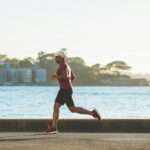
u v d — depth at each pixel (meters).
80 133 15.36
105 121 16.09
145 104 78.06
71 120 16.09
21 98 103.88
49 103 76.94
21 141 13.05
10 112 54.44
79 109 15.09
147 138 13.98
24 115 49.09
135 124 16.14
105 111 56.69
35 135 14.63
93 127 16.06
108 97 123.75
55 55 15.11
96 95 146.12
